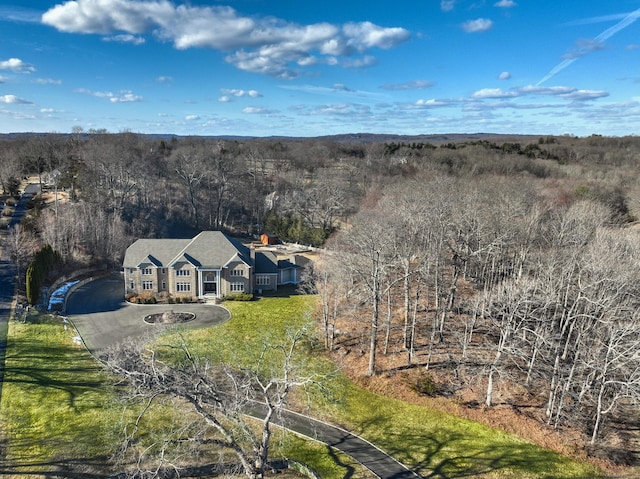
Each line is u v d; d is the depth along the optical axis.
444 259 63.31
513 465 33.69
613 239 56.88
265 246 103.69
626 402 40.91
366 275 50.94
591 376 40.28
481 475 32.41
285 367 30.02
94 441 33.72
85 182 97.44
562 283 44.62
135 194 108.12
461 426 38.44
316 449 34.59
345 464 32.97
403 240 54.53
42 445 32.97
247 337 53.88
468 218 57.97
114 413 37.12
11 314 55.53
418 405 41.34
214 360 47.22
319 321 58.78
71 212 84.81
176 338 52.75
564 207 77.19
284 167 159.62
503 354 47.03
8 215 92.69
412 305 60.78
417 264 61.91
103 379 42.56
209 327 56.75
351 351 50.56
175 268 67.94
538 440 36.91
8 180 106.62
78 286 71.75
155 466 31.22
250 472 26.52
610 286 41.44
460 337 48.94
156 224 102.88
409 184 95.31
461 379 44.72
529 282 49.06
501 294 46.50
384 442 35.91
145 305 64.69
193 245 70.62
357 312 59.56
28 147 138.62
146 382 24.84
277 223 109.00
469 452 35.00
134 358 27.33
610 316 38.94
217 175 118.62
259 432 35.97
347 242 64.62
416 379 44.47
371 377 45.25
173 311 61.78
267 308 64.38
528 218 70.31
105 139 156.00
